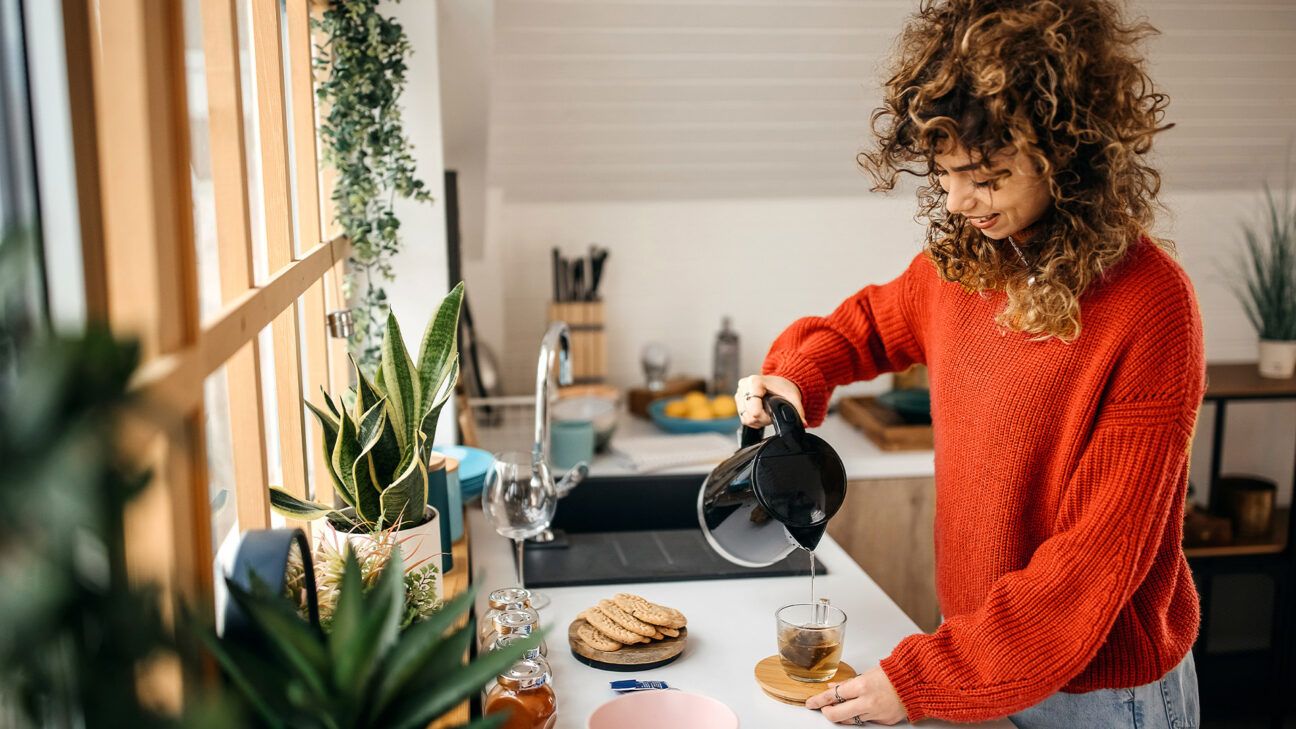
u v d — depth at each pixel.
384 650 0.70
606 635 1.43
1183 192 3.31
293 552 0.96
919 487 2.62
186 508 0.70
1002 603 1.22
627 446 2.53
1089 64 1.12
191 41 1.17
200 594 0.67
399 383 1.38
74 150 0.71
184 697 0.67
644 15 2.50
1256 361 3.47
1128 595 1.18
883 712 1.22
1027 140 1.10
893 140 1.28
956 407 1.42
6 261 0.42
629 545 1.91
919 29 1.26
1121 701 1.35
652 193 3.11
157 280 0.68
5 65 0.67
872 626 1.56
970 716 1.20
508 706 1.13
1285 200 3.36
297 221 1.63
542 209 3.10
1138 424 1.20
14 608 0.39
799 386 1.58
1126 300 1.22
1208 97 2.90
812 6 2.53
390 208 1.89
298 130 1.60
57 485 0.39
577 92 2.71
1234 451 3.57
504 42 2.52
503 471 1.54
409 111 2.01
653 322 3.23
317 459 1.67
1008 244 1.31
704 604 1.64
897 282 1.63
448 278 2.16
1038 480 1.32
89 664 0.45
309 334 1.65
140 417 0.44
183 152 0.73
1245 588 3.45
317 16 1.75
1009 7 1.12
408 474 1.36
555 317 2.97
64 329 0.43
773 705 1.30
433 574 1.26
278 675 0.70
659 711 1.13
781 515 1.27
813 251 3.25
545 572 1.75
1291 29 2.69
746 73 2.70
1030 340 1.30
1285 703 3.14
